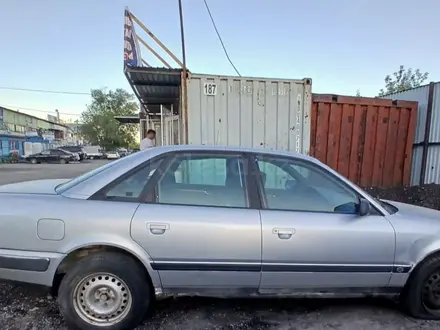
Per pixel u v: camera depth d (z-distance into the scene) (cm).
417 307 263
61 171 1922
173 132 802
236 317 266
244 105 611
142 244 229
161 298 288
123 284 233
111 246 229
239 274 240
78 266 230
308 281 249
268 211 245
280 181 263
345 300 300
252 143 618
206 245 233
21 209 229
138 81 700
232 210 241
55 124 5650
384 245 250
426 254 256
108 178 242
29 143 3850
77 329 239
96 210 229
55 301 287
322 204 257
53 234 225
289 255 241
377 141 699
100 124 5491
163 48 678
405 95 820
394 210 275
